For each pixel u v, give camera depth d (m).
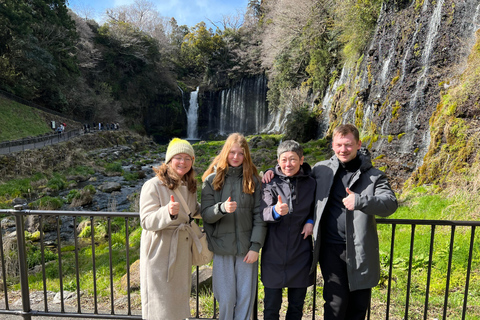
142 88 46.16
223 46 51.00
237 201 2.42
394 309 3.63
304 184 2.45
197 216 2.64
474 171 7.38
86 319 3.15
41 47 32.41
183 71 53.72
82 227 10.52
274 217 2.28
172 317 2.34
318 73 27.86
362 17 18.75
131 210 12.34
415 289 4.20
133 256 7.23
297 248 2.40
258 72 43.19
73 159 23.09
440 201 7.36
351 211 2.33
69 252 8.38
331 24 25.23
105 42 44.34
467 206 6.69
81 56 39.59
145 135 45.12
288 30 28.44
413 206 7.70
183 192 2.46
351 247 2.29
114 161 26.23
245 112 45.19
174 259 2.32
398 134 11.57
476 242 5.35
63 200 14.02
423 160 9.10
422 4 12.09
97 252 8.14
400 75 12.38
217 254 2.48
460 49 9.88
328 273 2.44
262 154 21.84
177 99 48.81
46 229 10.37
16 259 6.82
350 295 2.47
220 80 48.72
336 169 2.41
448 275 2.61
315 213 2.42
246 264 2.47
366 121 15.19
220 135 45.78
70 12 41.34
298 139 26.44
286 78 32.53
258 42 43.97
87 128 31.88
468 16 9.85
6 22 28.02
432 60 10.77
